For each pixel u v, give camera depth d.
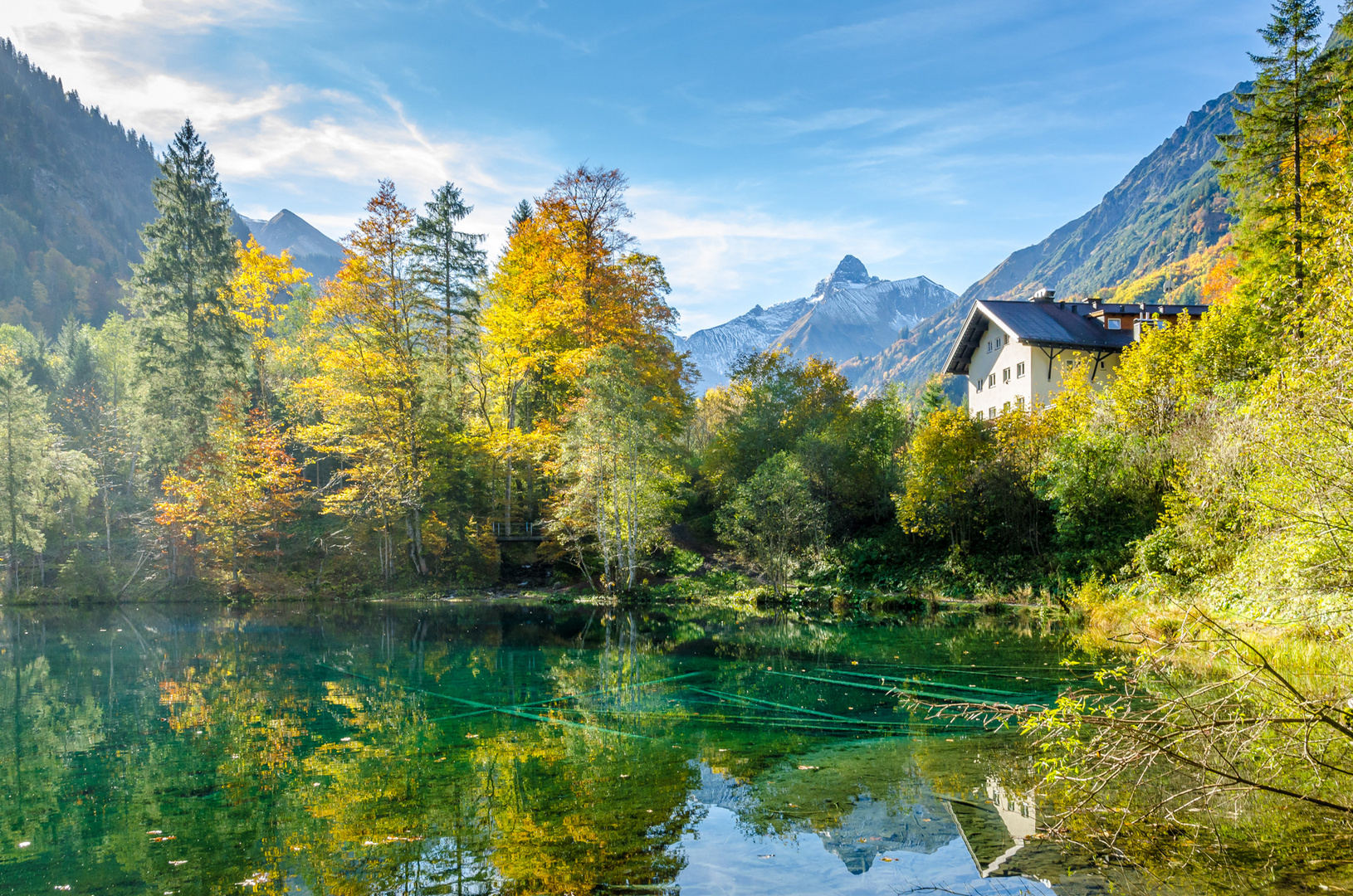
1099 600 19.36
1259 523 11.67
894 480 32.72
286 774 8.16
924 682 12.45
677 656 16.06
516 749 8.99
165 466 32.12
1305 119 21.48
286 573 31.47
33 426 31.61
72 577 30.61
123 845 6.20
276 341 43.44
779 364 41.09
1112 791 6.29
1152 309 40.75
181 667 15.48
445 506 30.83
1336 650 9.27
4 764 8.73
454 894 5.04
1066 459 22.88
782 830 6.04
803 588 28.47
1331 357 6.97
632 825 6.28
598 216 33.19
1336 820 5.42
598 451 27.73
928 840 5.60
